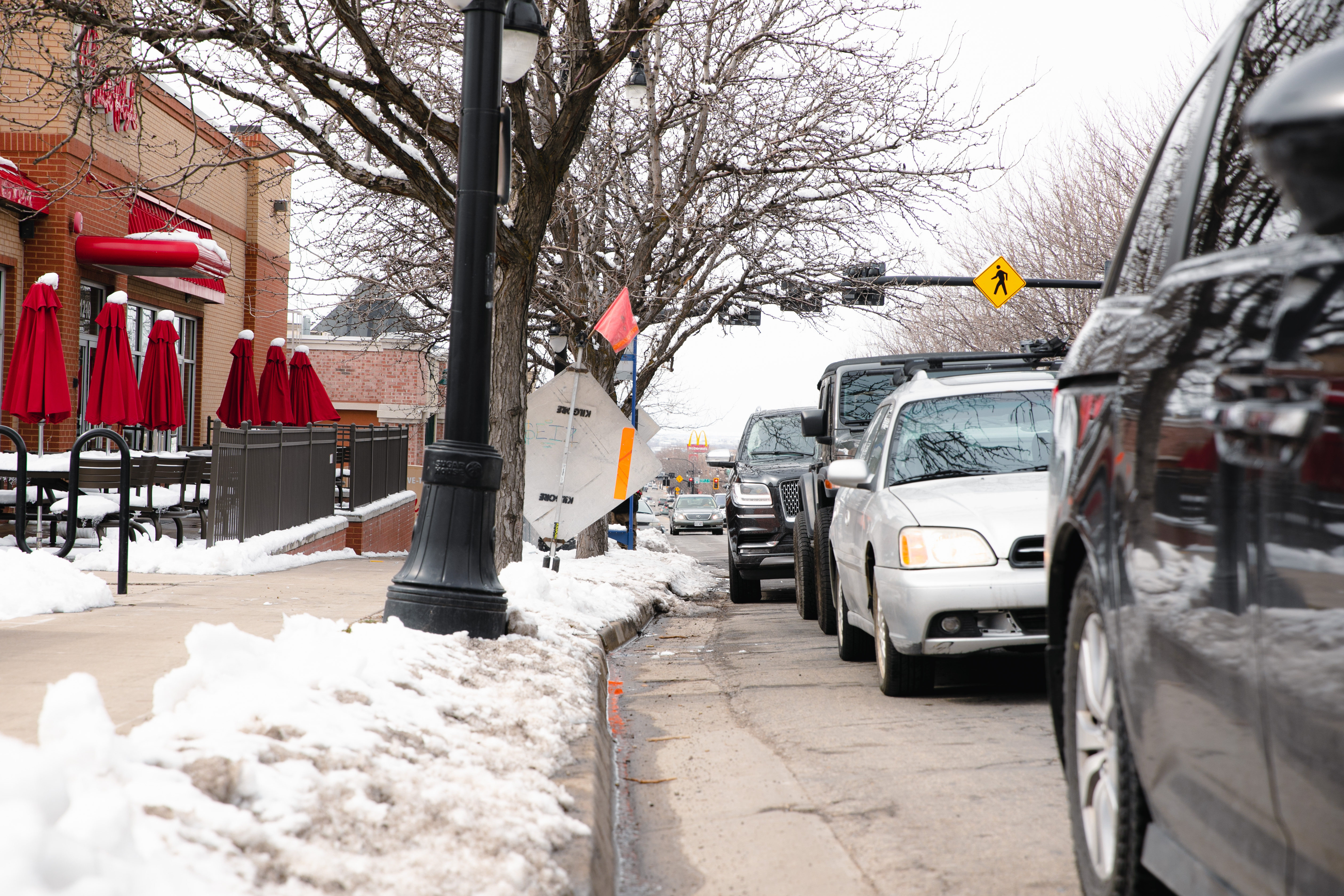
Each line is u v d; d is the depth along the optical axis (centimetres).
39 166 1617
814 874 385
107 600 802
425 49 1249
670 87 1725
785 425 1734
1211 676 229
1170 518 253
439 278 1664
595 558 1700
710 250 1792
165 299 2066
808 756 552
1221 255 256
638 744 607
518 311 1089
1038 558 647
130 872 219
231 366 2225
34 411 1269
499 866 290
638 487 1087
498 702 486
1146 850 277
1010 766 504
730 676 833
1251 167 266
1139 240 334
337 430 2028
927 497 707
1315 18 256
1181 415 250
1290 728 196
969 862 383
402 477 2620
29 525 1223
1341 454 181
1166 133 341
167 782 279
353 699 404
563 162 1067
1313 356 192
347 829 294
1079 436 332
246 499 1361
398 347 2192
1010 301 3155
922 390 841
